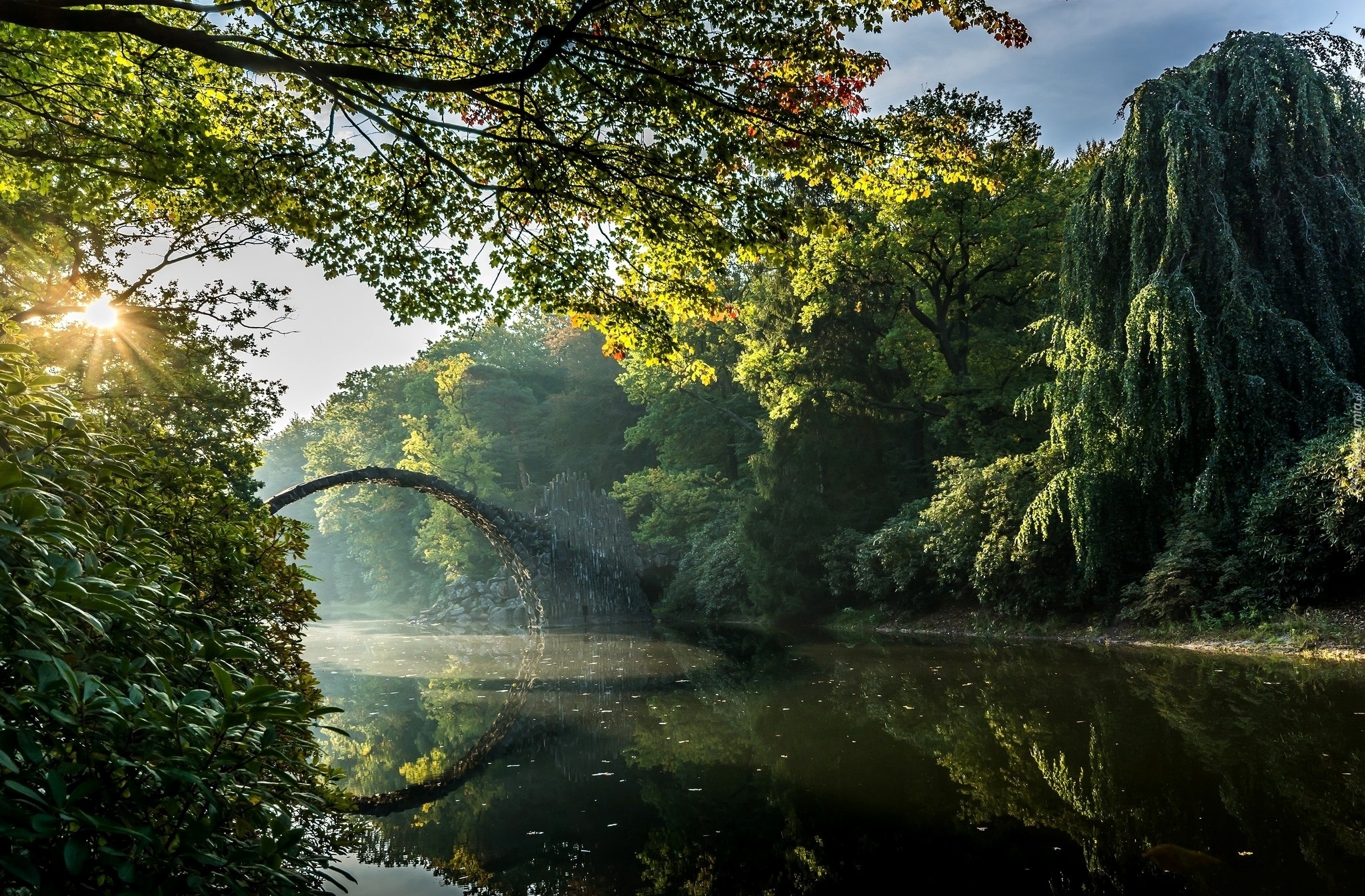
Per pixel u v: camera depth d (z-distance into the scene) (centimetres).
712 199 641
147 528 299
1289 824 507
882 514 2416
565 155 612
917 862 502
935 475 2352
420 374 5319
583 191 662
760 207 640
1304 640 1150
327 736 1070
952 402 2220
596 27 548
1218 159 1326
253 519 550
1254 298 1286
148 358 1086
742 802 657
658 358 781
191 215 794
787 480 2412
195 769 213
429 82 467
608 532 3266
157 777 202
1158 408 1347
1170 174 1330
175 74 679
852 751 799
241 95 681
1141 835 510
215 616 436
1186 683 1002
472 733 1049
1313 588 1225
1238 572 1312
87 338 967
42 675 189
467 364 4828
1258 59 1355
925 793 642
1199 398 1317
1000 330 2261
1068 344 1495
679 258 712
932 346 2428
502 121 612
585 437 4750
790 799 654
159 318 1098
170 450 861
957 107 1805
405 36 598
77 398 356
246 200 669
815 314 2292
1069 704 936
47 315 935
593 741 944
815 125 598
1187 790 588
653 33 564
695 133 600
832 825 585
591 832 610
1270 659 1128
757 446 3300
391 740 1038
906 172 655
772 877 498
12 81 668
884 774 705
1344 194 1299
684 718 1046
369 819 677
